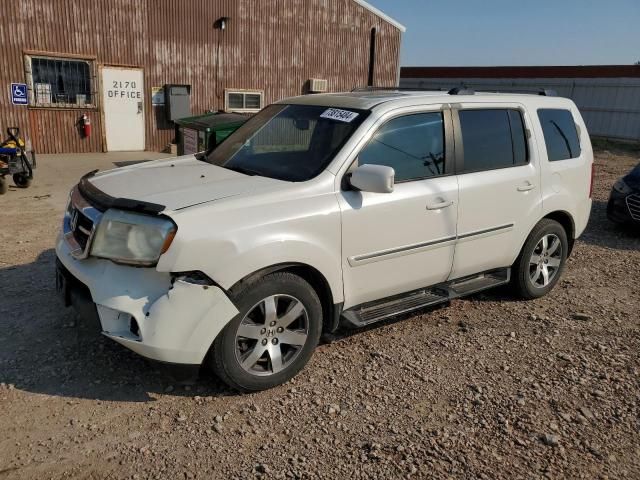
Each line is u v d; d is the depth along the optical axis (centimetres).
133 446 311
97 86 1466
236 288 344
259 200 354
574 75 2730
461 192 451
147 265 327
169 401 354
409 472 301
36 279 530
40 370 378
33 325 438
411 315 502
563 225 568
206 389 369
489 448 324
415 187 423
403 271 429
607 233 845
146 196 355
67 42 1402
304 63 1819
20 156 955
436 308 520
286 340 372
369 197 397
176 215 326
